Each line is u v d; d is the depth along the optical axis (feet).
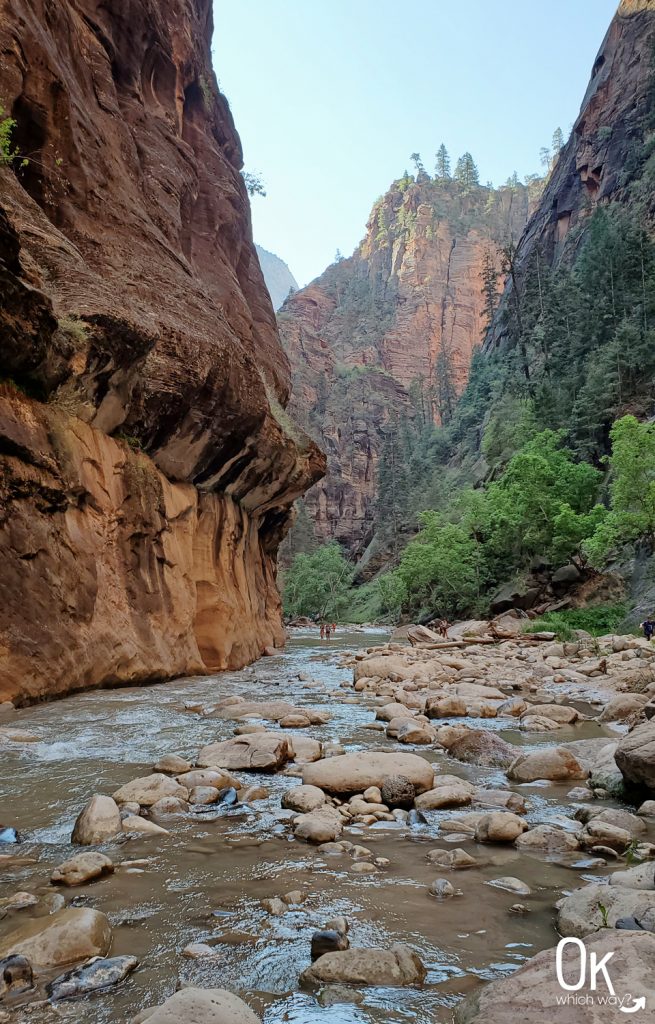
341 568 315.58
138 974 10.81
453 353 606.14
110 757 26.53
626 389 188.03
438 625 174.29
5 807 19.95
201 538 67.41
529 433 217.36
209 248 107.34
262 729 31.86
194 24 116.47
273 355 126.62
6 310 36.04
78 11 74.79
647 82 304.50
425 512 222.28
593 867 16.02
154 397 53.98
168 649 53.26
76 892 14.12
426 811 20.83
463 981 10.68
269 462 78.02
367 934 12.30
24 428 38.68
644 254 215.51
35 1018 9.53
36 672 36.52
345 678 63.16
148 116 89.66
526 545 160.97
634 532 106.42
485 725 37.63
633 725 29.73
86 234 58.23
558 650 82.79
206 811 20.31
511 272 309.01
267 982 10.69
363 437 478.59
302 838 17.98
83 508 44.52
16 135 53.42
